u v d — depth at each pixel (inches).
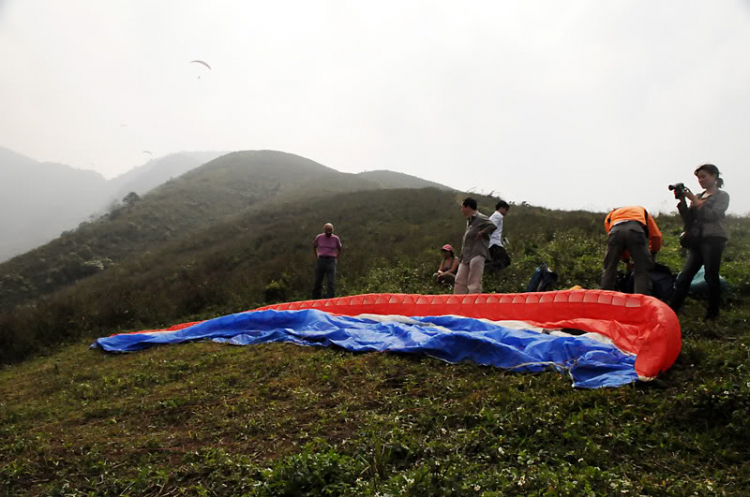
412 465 103.7
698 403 115.6
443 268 375.9
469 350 175.9
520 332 189.2
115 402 185.9
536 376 155.5
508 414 122.0
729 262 304.5
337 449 115.0
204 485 106.5
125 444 136.3
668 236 414.9
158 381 210.4
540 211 761.6
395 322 237.6
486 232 276.1
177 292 474.3
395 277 414.9
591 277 317.4
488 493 86.1
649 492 88.0
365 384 161.6
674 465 98.2
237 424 140.9
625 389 133.2
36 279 1110.4
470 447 109.6
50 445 142.0
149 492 107.3
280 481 97.0
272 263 536.4
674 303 210.5
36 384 253.8
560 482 89.7
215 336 286.7
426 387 152.1
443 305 251.3
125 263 1063.6
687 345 158.6
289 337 247.1
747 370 132.3
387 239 629.3
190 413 159.6
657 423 113.6
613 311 192.5
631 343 170.9
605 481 90.3
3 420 181.9
